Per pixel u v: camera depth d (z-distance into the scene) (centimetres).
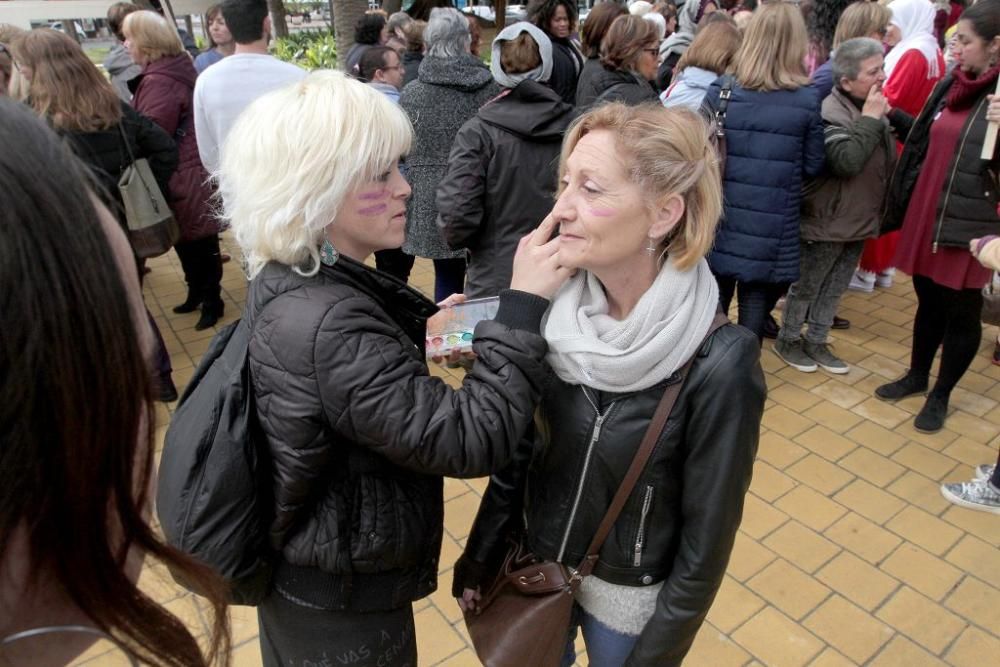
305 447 110
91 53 1329
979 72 269
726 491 117
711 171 111
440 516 133
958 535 258
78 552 49
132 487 54
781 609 227
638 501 124
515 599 139
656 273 117
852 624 221
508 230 285
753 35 288
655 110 113
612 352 113
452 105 330
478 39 516
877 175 324
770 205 297
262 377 111
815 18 437
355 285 117
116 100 304
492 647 138
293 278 112
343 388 107
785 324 378
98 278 45
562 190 124
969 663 208
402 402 108
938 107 296
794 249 307
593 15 362
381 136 109
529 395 115
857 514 269
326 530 118
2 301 41
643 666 130
